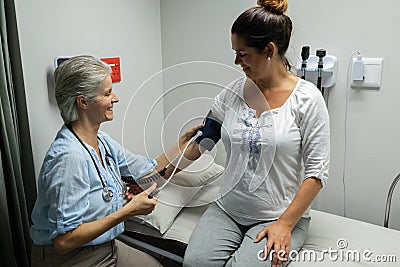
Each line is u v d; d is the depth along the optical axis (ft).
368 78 5.62
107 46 6.37
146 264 4.74
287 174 4.65
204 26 6.98
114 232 4.44
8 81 4.70
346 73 5.79
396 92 5.50
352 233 5.02
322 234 4.99
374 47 5.50
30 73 5.25
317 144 4.47
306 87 4.60
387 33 5.37
